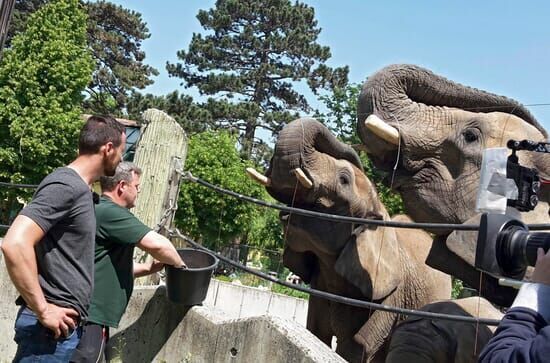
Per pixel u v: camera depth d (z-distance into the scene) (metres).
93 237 3.75
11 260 3.41
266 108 52.75
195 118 47.81
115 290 4.36
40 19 30.83
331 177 7.02
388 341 6.93
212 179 31.48
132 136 21.97
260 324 4.20
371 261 6.90
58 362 3.69
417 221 5.54
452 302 4.65
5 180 29.34
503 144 5.24
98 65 48.66
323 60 52.59
